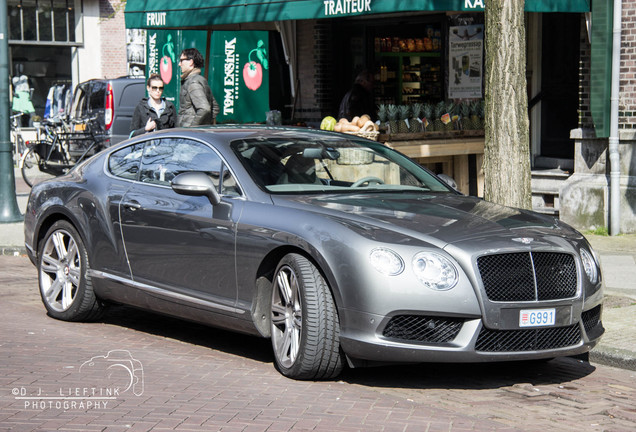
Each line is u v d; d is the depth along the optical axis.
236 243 7.37
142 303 8.36
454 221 7.10
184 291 7.88
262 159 7.88
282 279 7.10
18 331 8.57
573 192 15.27
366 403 6.47
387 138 14.26
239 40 17.41
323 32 20.38
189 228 7.79
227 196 7.65
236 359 7.73
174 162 8.32
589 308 7.10
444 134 14.95
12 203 16.25
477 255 6.58
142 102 13.55
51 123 24.30
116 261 8.55
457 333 6.59
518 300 6.67
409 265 6.51
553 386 7.23
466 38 17.59
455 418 6.18
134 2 17.81
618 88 14.56
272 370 7.34
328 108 20.58
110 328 8.87
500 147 9.48
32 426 5.76
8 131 16.14
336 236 6.72
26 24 30.77
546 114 16.53
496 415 6.38
